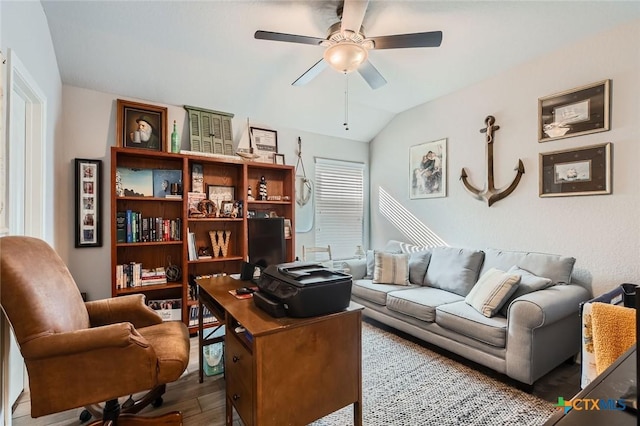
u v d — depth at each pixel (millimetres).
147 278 2986
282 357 1390
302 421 1450
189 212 3156
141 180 3039
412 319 2791
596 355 1563
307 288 1469
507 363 2102
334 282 1557
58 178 2680
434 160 3760
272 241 2045
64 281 1620
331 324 1544
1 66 1452
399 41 2045
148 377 1452
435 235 3758
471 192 3328
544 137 2770
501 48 2689
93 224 2896
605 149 2420
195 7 2197
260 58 2881
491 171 3156
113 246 2736
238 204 3467
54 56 2482
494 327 2168
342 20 1919
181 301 3072
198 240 3402
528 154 2885
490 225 3189
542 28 2404
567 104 2625
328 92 3598
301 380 1445
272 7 2197
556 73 2697
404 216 4180
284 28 2422
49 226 2387
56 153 2598
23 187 2076
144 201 3105
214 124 3451
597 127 2457
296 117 3941
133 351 1427
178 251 3248
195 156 3100
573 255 2600
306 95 3613
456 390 2080
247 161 3414
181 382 2221
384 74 3180
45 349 1289
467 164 3408
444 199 3654
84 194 2863
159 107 3172
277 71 3121
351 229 4609
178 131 3328
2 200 1480
